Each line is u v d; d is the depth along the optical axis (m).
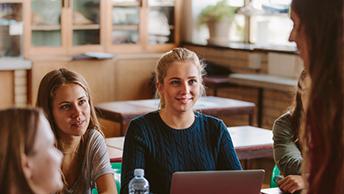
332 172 1.63
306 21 1.67
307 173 1.71
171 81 3.16
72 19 8.27
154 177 3.12
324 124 1.63
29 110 1.60
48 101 3.00
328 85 1.63
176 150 3.15
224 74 8.44
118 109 6.21
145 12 8.81
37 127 1.57
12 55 7.93
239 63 8.34
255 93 8.10
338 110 1.63
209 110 6.36
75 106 2.99
